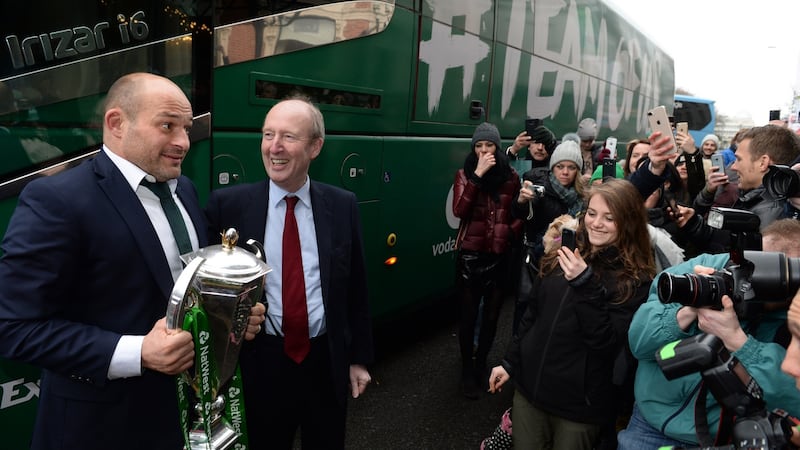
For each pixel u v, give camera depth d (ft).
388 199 13.60
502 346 16.94
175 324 4.93
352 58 11.93
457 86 15.47
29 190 5.19
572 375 7.44
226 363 5.52
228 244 5.49
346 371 7.74
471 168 13.28
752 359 5.13
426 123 14.48
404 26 13.29
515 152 16.97
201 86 9.13
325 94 11.40
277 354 7.30
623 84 27.78
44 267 5.01
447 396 13.71
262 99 10.11
